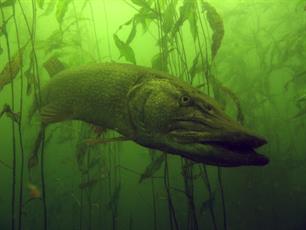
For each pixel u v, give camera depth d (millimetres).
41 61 759
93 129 457
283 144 902
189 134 384
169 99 394
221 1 900
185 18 511
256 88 837
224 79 846
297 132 872
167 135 393
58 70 506
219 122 381
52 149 896
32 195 528
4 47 845
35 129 790
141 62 889
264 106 866
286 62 888
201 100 396
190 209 519
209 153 376
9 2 513
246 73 870
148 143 403
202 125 383
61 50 750
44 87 476
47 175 901
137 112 395
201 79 687
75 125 699
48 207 872
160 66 508
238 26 869
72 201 875
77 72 440
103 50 896
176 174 888
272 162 878
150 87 399
